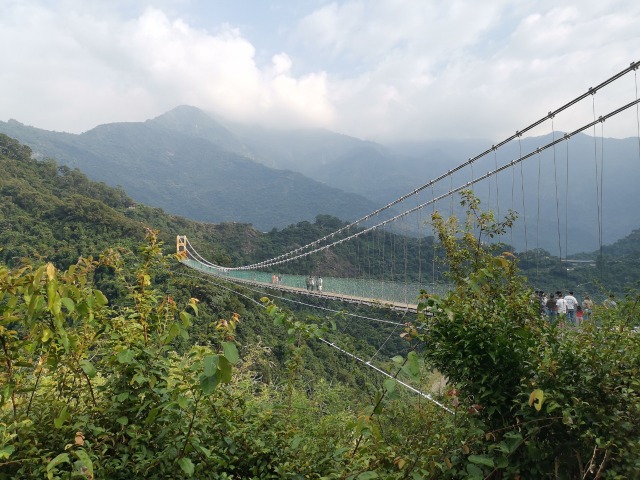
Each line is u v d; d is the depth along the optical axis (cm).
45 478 225
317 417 445
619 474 237
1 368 241
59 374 272
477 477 228
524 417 264
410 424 289
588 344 289
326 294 2045
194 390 259
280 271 3931
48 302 203
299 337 304
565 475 258
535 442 261
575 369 275
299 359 346
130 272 301
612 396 256
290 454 292
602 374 267
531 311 326
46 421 253
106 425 262
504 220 590
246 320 2230
